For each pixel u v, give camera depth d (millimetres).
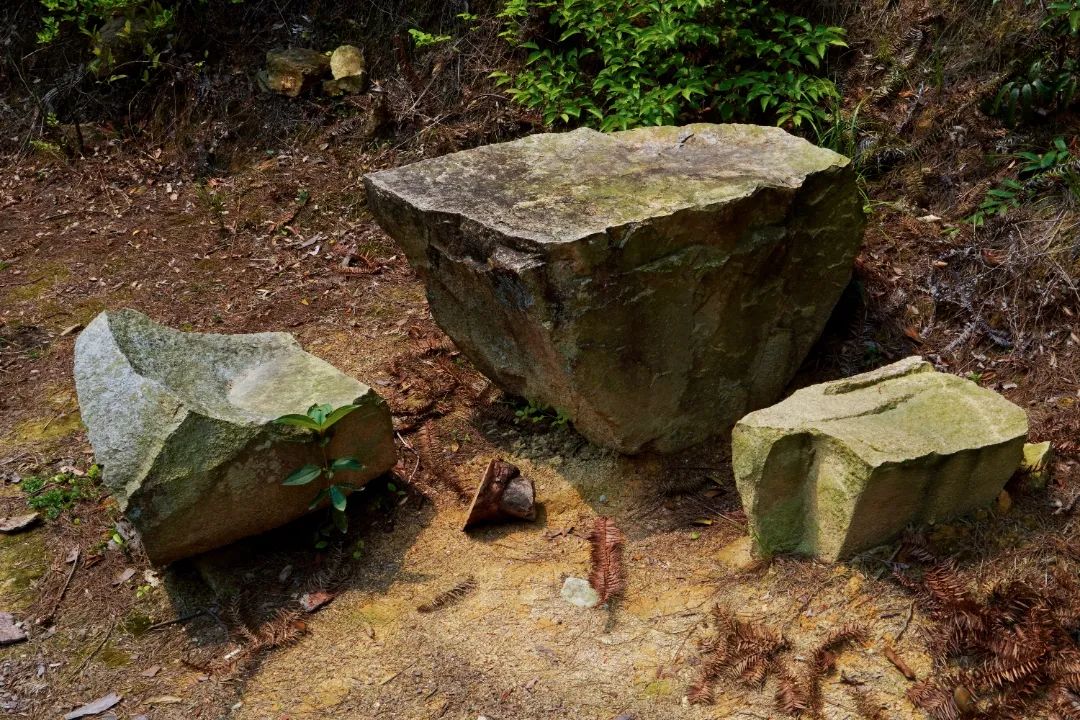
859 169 4891
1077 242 4152
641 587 3217
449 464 3861
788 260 3672
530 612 3141
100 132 6766
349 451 3412
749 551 3277
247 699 2906
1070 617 2836
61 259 5727
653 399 3621
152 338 3607
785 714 2713
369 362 4605
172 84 6684
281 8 6793
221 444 3115
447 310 3980
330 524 3527
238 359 3703
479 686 2879
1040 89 4641
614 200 3414
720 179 3545
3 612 3270
